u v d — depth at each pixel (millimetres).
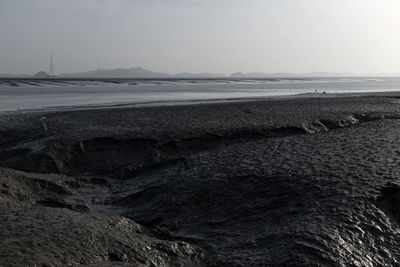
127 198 14047
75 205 12625
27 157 18781
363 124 25016
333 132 21875
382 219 10156
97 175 18094
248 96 64125
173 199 12852
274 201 11727
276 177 13195
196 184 13586
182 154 19438
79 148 19984
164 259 9039
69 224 9547
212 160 16359
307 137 20297
